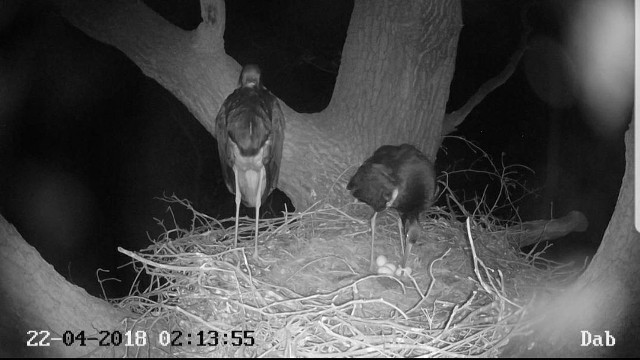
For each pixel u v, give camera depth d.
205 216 4.80
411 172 4.25
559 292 3.73
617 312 3.22
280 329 3.40
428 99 4.93
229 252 4.11
